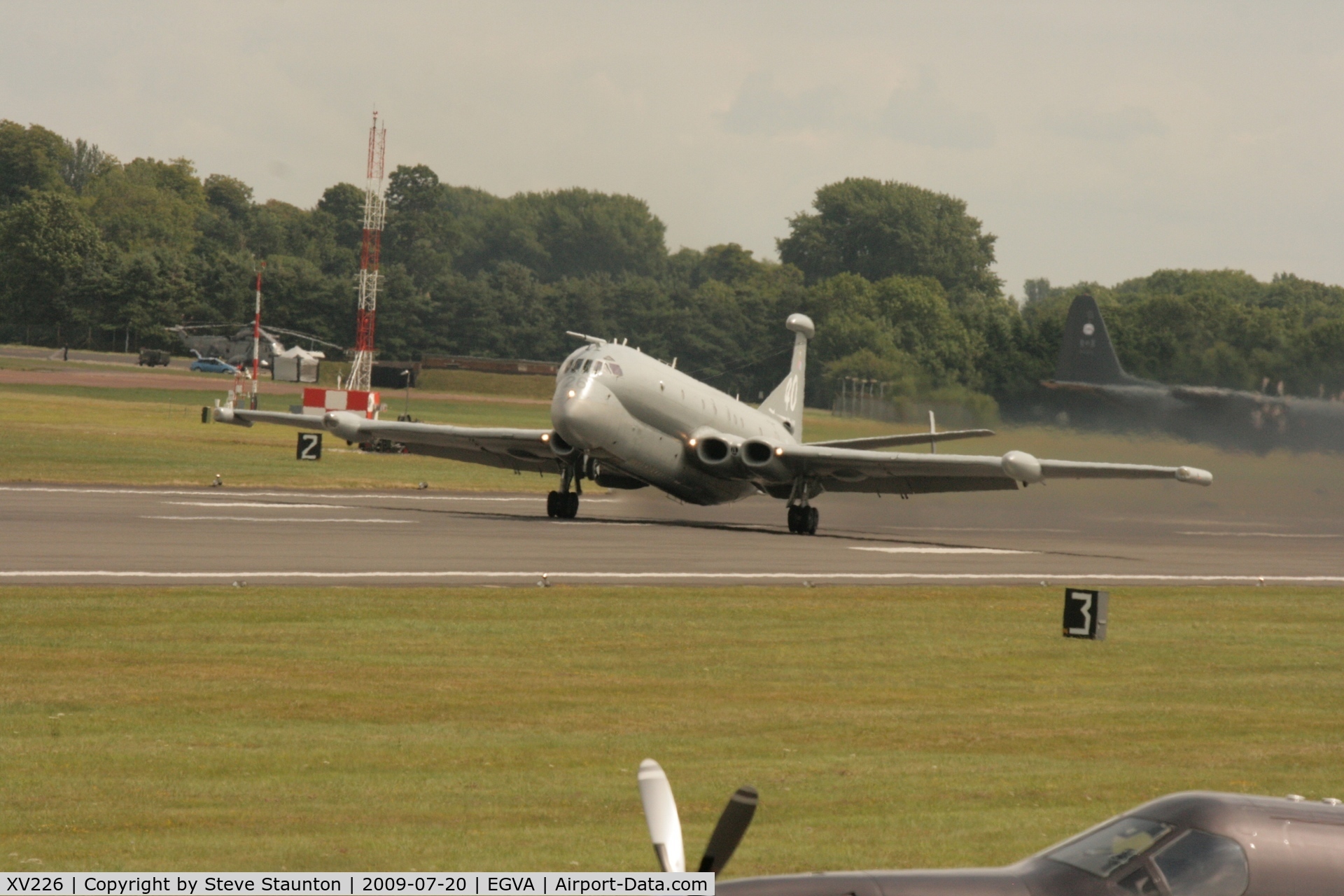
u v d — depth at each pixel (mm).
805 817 31766
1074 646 62062
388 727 40625
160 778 33312
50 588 64125
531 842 28688
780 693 48469
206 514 106438
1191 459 185750
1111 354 197000
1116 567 98875
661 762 37344
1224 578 94562
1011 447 194625
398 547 88688
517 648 55031
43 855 26672
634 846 28609
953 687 51188
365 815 30594
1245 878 16125
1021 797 34375
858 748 40125
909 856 28500
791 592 75500
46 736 37469
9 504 107375
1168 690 52344
